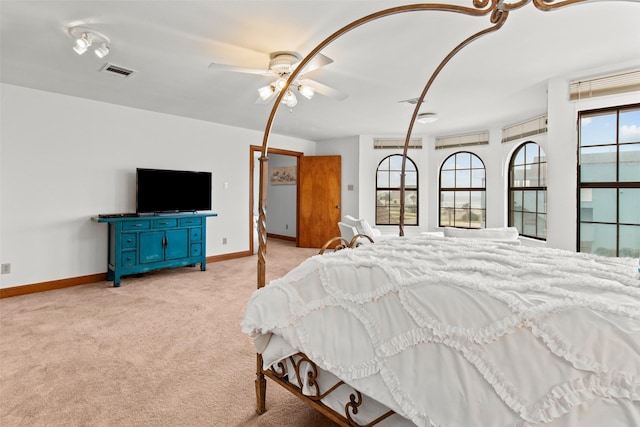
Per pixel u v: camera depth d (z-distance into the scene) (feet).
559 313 3.01
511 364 3.01
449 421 3.16
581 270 4.15
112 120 14.02
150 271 15.47
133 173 14.69
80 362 7.10
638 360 2.62
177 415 5.44
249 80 11.09
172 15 7.18
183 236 15.01
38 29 7.75
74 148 13.02
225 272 15.49
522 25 7.68
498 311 3.22
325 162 22.65
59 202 12.68
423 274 3.97
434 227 21.44
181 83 11.42
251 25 7.61
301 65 5.97
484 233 10.18
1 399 5.79
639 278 3.78
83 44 7.74
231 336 8.52
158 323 9.31
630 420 2.52
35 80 11.18
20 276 11.84
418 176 21.74
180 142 16.26
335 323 4.30
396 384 3.58
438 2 6.76
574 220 10.72
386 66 10.01
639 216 9.83
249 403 5.80
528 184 17.13
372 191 21.83
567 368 2.80
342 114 15.97
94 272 13.60
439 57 9.37
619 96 9.91
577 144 10.71
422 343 3.53
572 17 7.36
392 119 17.03
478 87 12.00
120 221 12.94
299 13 7.13
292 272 5.10
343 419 4.28
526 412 2.82
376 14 5.33
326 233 22.66
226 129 18.25
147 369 6.86
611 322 2.82
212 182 17.62
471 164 20.24
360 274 4.35
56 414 5.41
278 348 4.84
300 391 4.85
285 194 26.84
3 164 11.48
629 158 9.93
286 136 21.91
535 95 12.96
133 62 9.66
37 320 9.42
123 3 6.73
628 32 8.05
